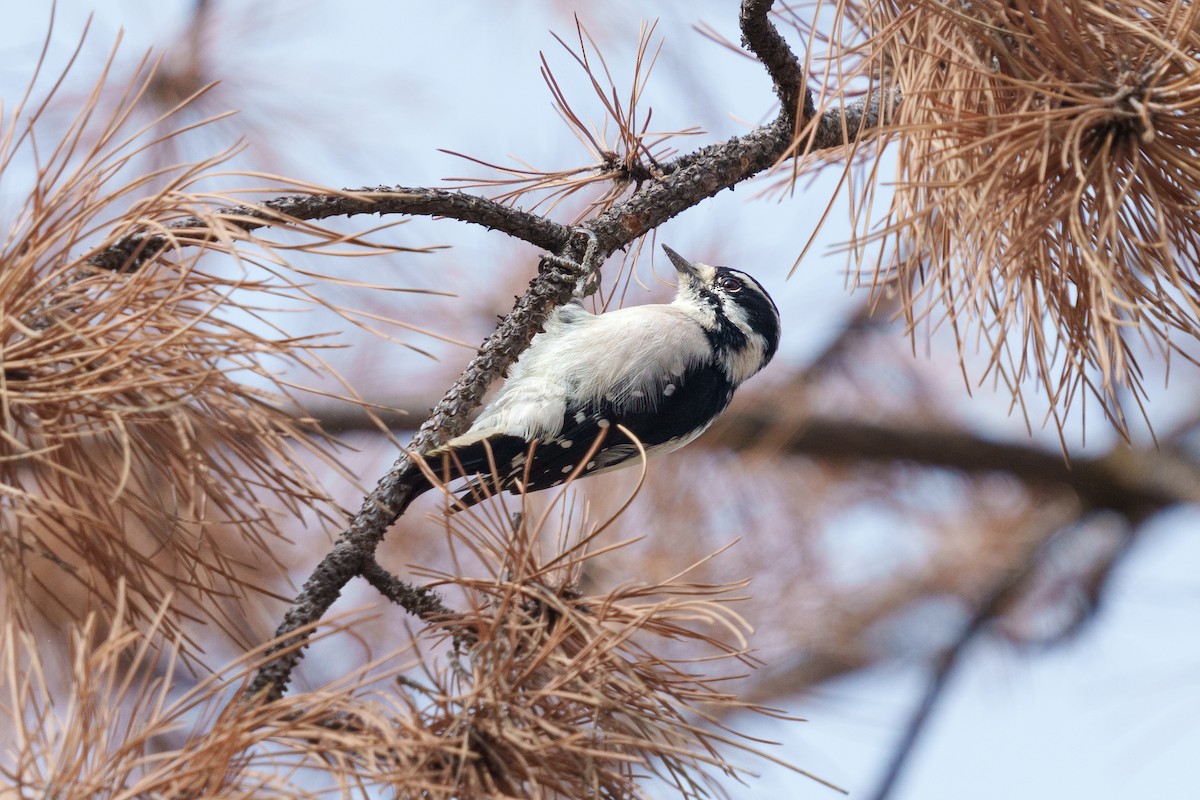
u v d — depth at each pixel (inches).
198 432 194.2
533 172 271.9
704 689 186.2
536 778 168.6
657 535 379.6
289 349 177.9
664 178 269.1
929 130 194.1
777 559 432.8
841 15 196.4
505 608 176.1
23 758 140.0
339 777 148.9
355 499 394.6
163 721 149.5
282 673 193.3
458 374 414.9
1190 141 184.2
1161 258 201.3
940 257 209.0
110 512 191.2
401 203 232.5
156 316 178.2
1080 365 202.5
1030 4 188.9
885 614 450.9
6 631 146.6
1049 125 179.0
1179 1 179.8
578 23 269.9
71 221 174.7
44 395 167.3
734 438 436.5
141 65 180.4
